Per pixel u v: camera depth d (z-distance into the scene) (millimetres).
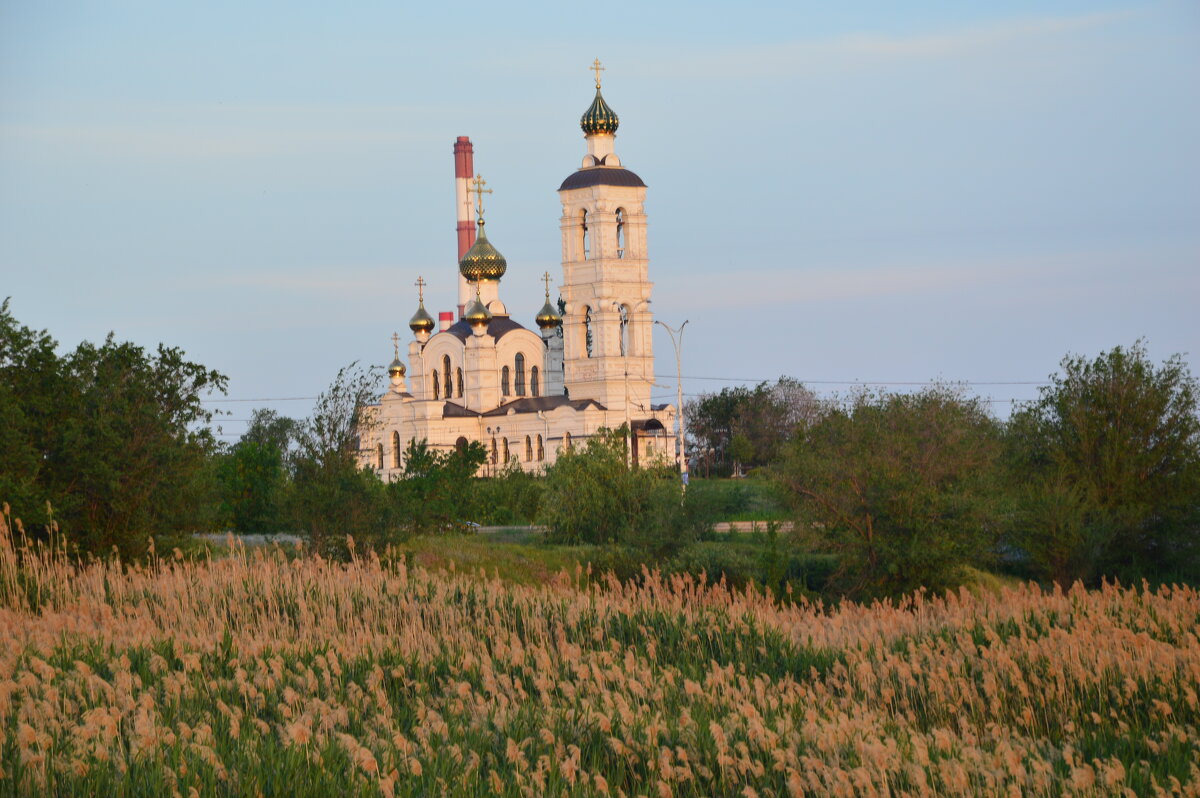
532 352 167750
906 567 68000
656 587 47906
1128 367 85250
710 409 190750
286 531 73938
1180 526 82500
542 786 24281
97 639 34562
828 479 69812
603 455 86000
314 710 27656
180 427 60406
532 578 69125
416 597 46094
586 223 155875
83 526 55812
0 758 23734
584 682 32250
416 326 172125
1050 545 77938
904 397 75062
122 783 22984
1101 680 33750
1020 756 26078
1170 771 27922
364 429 66375
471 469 106562
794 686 33781
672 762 26641
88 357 59938
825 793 24578
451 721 28500
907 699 33656
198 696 29828
